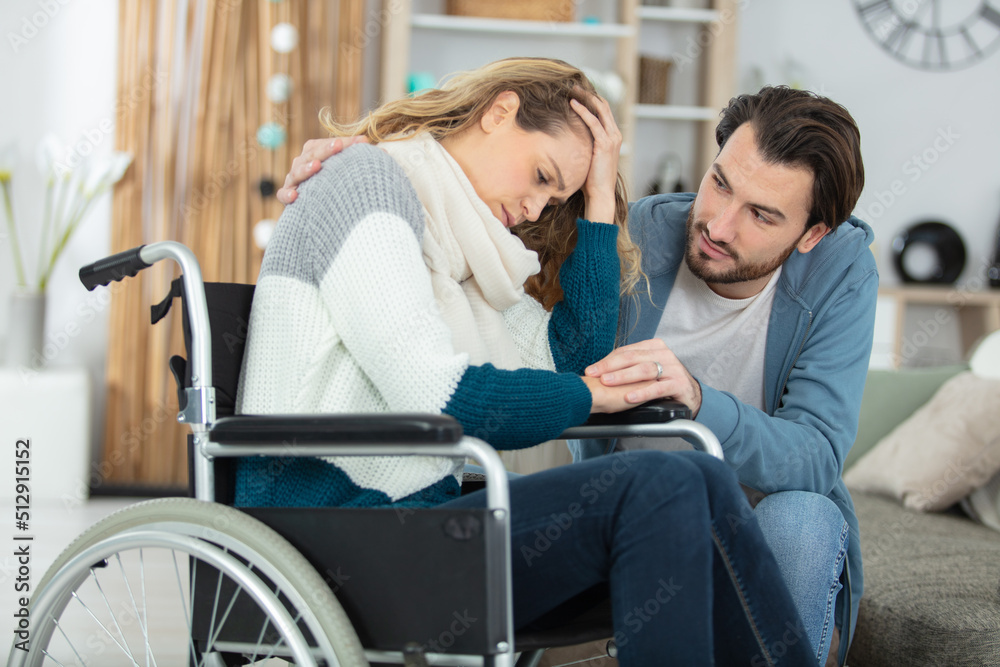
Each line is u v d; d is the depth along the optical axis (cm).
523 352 146
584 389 117
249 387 113
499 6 377
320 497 111
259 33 358
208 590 105
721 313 159
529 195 132
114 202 356
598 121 144
